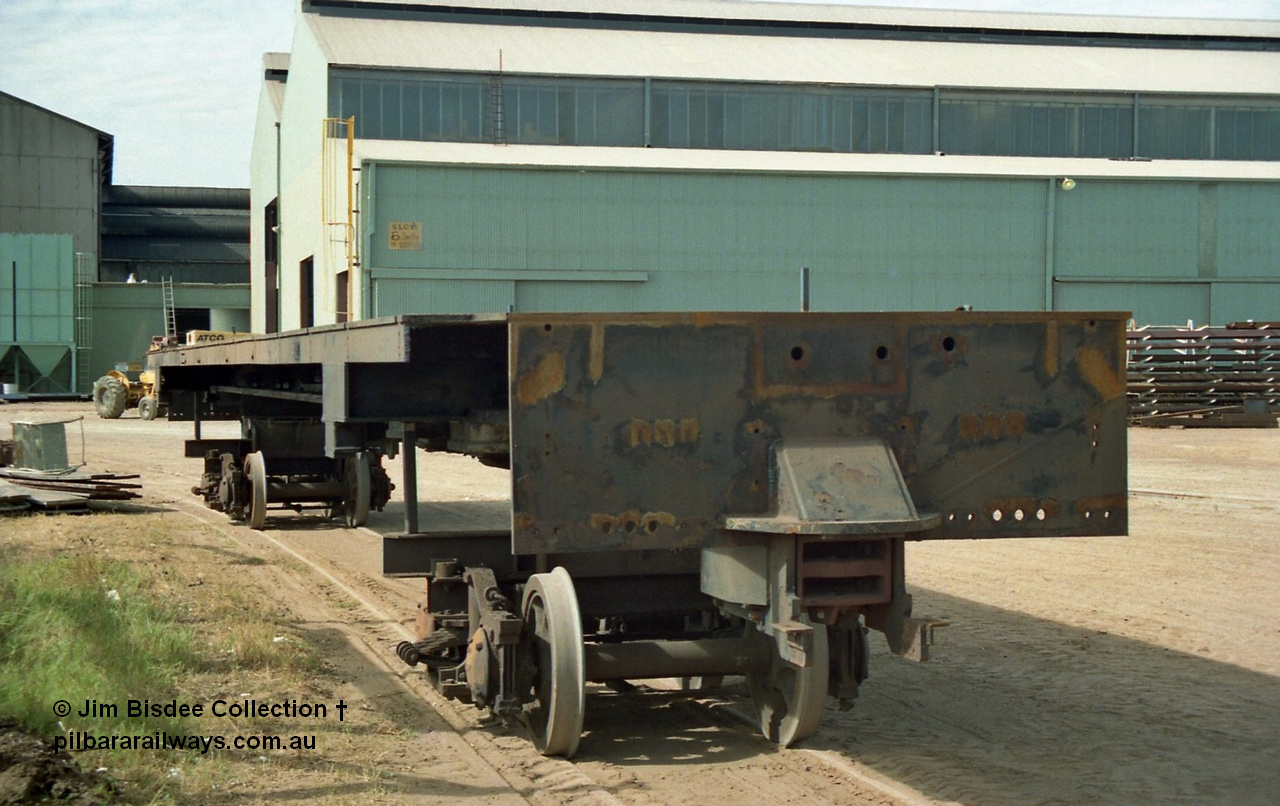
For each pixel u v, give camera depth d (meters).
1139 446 26.59
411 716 7.27
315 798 5.71
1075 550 13.63
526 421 5.81
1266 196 45.72
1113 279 44.88
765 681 6.77
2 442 19.73
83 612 8.32
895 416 6.17
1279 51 61.94
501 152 44.28
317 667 8.20
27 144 68.56
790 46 54.75
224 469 15.84
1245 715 7.43
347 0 54.75
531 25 57.34
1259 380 33.22
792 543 5.82
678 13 59.06
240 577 11.51
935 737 6.95
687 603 7.26
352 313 41.31
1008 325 6.29
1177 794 6.04
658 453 5.95
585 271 42.09
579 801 5.83
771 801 5.88
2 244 61.47
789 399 6.07
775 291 43.09
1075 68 54.19
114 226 78.44
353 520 15.07
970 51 56.12
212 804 5.57
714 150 47.75
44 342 61.84
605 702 7.66
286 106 54.66
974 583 11.73
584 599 7.09
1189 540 14.21
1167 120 52.66
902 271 43.62
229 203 82.31
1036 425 6.32
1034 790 6.08
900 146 50.97
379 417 7.30
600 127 49.19
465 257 41.44
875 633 9.77
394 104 47.28
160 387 15.71
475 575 6.96
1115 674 8.39
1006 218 44.16
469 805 5.74
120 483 18.86
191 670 7.74
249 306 67.81
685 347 5.98
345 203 42.97
